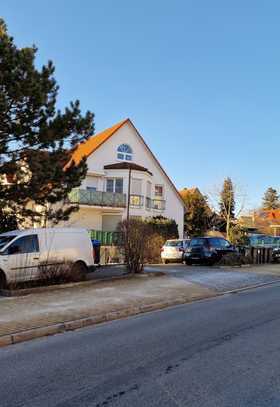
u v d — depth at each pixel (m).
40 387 5.30
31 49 14.69
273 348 6.95
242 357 6.44
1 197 14.65
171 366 6.03
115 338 7.83
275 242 35.25
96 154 37.31
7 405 4.76
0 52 13.98
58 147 15.36
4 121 14.23
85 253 15.19
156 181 42.81
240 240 32.91
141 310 10.56
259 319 9.42
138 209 38.44
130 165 38.00
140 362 6.26
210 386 5.21
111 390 5.14
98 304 10.80
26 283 13.41
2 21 15.41
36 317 9.20
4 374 5.86
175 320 9.41
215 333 8.06
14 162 14.63
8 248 13.32
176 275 17.22
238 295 13.46
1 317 9.18
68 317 9.25
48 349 7.16
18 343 7.65
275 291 14.40
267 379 5.44
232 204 53.19
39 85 14.20
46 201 15.66
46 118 15.10
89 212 36.69
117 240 17.53
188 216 51.97
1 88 13.82
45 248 14.09
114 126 41.03
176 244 25.81
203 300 12.43
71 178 15.73
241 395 4.91
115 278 15.47
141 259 16.97
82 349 7.10
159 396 4.92
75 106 15.60
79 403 4.76
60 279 14.07
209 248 22.48
